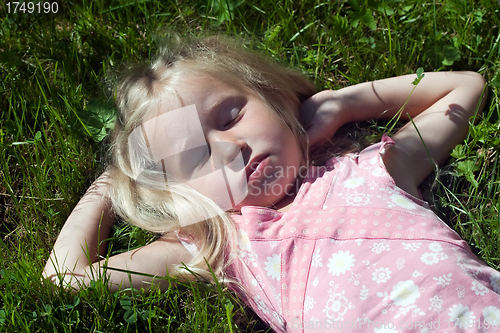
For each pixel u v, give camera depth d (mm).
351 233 838
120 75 1009
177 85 916
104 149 997
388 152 912
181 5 1086
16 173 1004
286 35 1050
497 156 929
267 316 868
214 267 896
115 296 878
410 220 837
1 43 1059
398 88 965
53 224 964
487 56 1000
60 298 878
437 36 1004
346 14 1064
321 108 963
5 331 857
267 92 951
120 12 1086
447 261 809
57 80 1045
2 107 1027
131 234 951
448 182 954
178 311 896
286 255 851
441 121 942
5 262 917
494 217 911
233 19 1061
